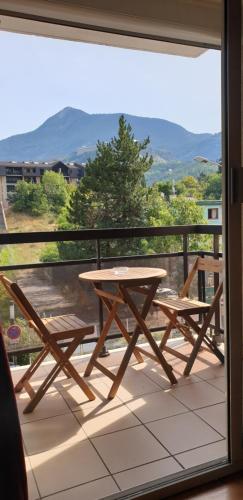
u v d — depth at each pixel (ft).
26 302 7.54
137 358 9.87
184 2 6.59
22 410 7.67
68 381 8.99
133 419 7.20
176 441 6.47
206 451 6.17
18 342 9.84
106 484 5.52
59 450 6.35
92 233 10.36
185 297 10.94
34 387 8.64
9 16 6.22
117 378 8.09
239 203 5.36
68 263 10.23
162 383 8.67
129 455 6.15
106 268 10.73
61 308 10.19
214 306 9.27
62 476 5.72
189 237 11.70
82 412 7.53
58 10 5.97
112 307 8.99
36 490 5.44
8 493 3.60
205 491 5.46
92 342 10.59
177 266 11.65
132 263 11.07
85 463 6.00
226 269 5.50
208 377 8.91
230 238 5.40
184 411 7.42
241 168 5.29
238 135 5.27
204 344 10.59
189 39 7.13
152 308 11.20
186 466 5.82
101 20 6.33
